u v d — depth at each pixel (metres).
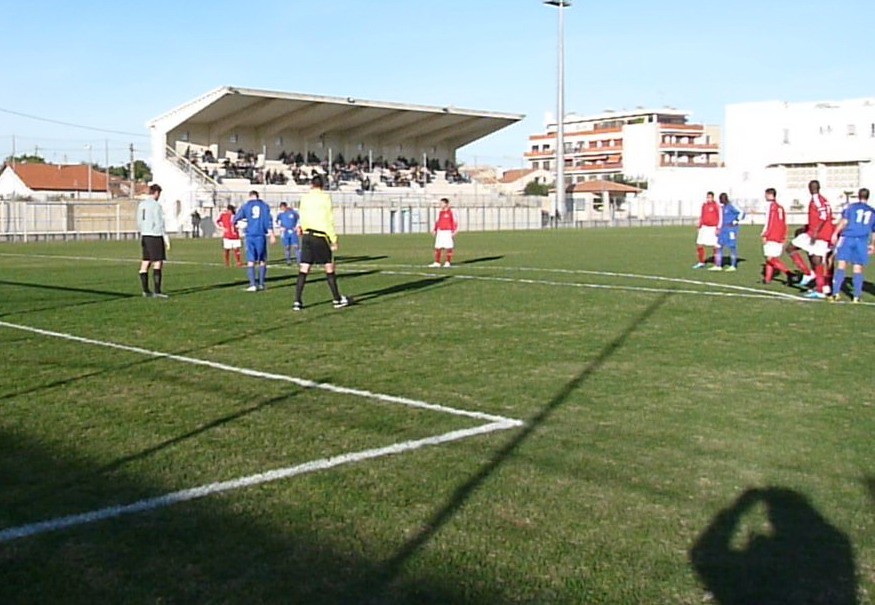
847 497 4.96
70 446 5.96
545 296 15.27
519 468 5.47
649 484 5.18
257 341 10.34
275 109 59.47
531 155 132.50
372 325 11.68
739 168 82.62
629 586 3.87
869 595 3.81
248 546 4.29
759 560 4.14
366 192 62.91
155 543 4.32
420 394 7.49
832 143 78.81
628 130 119.88
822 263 15.20
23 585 3.88
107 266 24.28
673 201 83.88
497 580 3.92
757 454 5.75
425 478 5.29
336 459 5.66
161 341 10.36
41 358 9.24
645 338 10.44
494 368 8.62
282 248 34.09
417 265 23.75
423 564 4.08
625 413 6.81
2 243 43.91
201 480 5.26
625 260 25.41
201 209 53.91
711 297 14.97
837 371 8.42
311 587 3.85
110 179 95.19
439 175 72.25
